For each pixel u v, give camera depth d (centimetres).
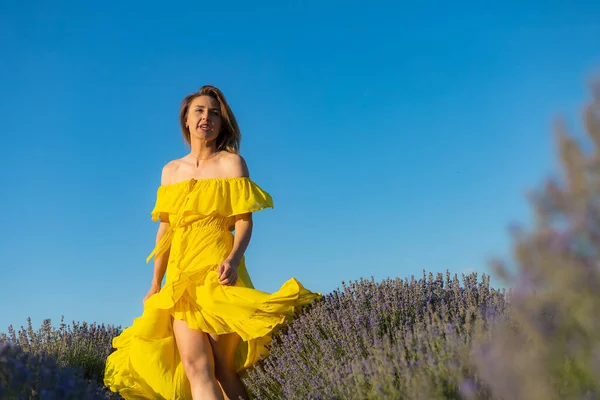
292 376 334
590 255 131
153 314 392
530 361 138
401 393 230
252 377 371
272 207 405
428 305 320
